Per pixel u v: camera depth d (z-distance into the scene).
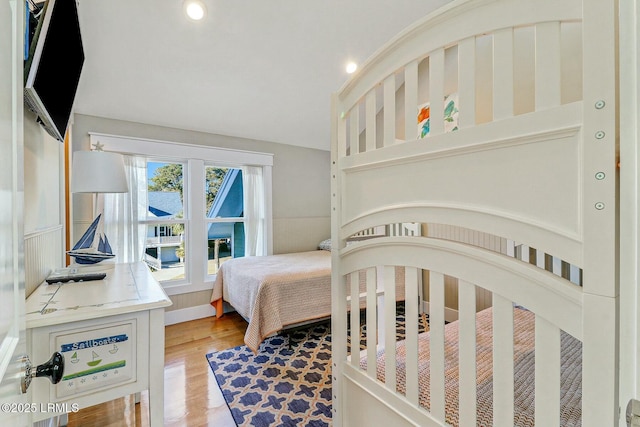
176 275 3.37
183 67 2.60
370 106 1.11
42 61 1.01
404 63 0.96
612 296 0.54
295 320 2.58
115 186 1.86
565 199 0.61
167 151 3.21
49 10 1.01
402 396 0.99
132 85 2.67
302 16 2.39
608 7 0.54
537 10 0.66
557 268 1.81
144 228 3.10
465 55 0.79
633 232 0.47
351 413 1.22
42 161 1.59
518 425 0.85
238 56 2.61
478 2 0.75
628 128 0.48
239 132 3.67
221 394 1.98
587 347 0.58
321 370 2.29
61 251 2.10
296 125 3.79
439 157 0.85
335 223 1.27
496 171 0.73
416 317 0.94
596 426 0.57
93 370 1.03
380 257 1.06
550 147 0.63
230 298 3.12
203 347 2.67
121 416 1.80
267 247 3.91
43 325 0.96
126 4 2.06
